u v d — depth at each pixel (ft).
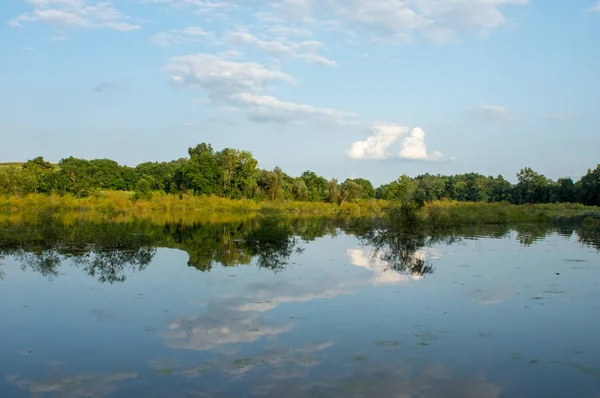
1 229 88.99
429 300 41.47
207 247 74.84
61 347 29.96
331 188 243.40
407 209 111.55
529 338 31.96
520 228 118.52
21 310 38.19
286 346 29.94
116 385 24.36
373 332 32.73
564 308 39.32
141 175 339.36
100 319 35.76
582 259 65.05
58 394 23.40
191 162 247.70
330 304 39.93
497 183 377.71
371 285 47.37
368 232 102.27
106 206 169.68
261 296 42.63
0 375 25.79
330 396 23.13
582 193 293.84
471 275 52.90
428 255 67.67
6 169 184.44
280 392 23.49
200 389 23.82
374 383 24.62
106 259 61.21
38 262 58.70
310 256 66.49
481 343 30.89
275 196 241.96
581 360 28.17
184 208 197.47
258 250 71.92
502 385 24.68
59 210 153.07
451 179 411.34
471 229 112.88
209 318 35.91
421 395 23.41
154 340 31.09
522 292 44.80
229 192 245.65
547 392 23.95
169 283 47.88
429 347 29.96
